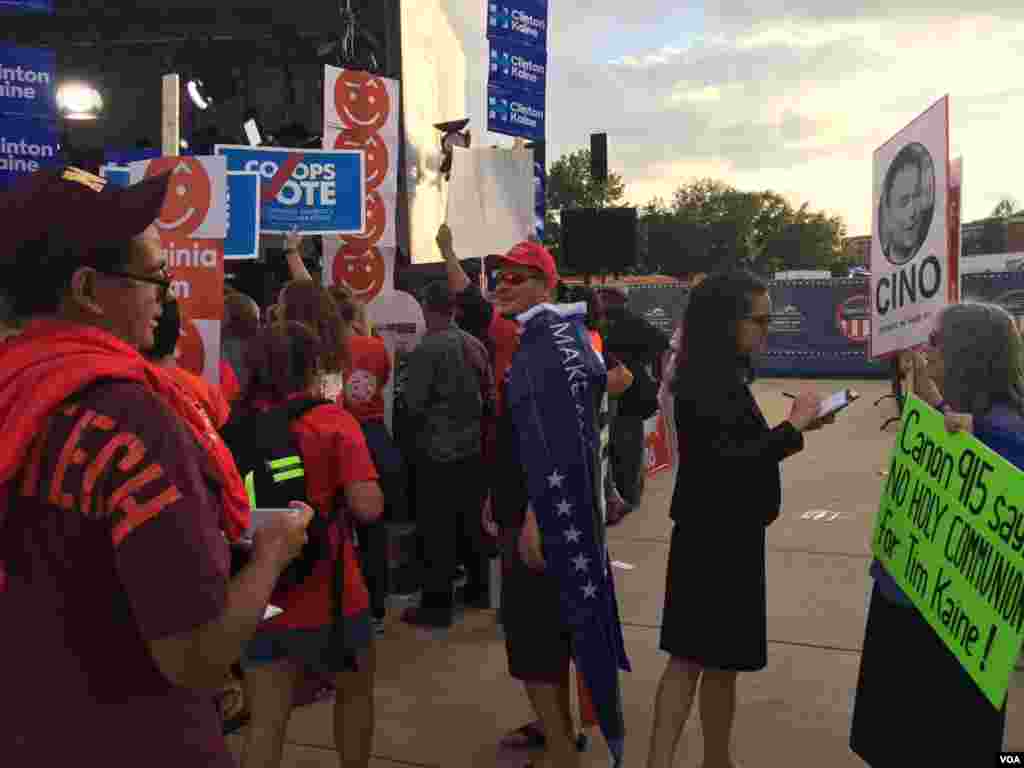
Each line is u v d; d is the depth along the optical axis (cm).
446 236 599
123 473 131
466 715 424
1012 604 221
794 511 834
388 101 608
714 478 300
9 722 137
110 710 138
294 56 892
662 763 310
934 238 320
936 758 259
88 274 143
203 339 411
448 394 532
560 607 305
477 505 546
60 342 139
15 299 142
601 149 1380
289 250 549
